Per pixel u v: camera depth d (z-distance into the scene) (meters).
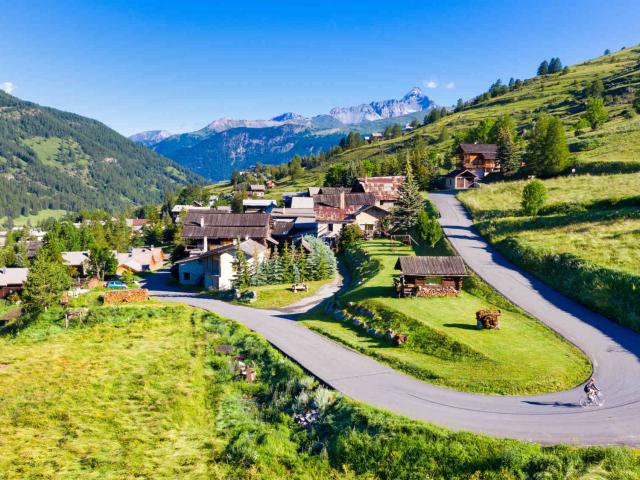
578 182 81.50
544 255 52.47
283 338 42.12
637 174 78.75
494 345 34.31
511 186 91.88
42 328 51.22
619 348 33.34
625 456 20.81
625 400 26.33
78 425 30.72
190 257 80.12
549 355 32.41
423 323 38.91
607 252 48.78
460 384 29.67
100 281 88.94
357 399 28.72
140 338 47.09
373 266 61.78
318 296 59.00
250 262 69.69
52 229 129.75
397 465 23.39
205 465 26.58
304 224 90.12
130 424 30.95
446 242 64.50
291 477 24.91
